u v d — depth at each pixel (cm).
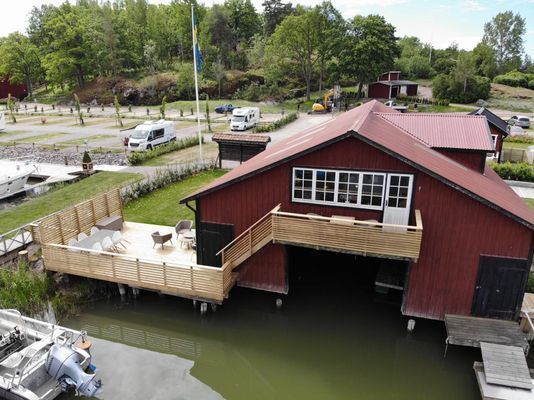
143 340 1556
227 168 3362
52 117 6606
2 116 5219
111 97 8262
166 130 4250
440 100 7362
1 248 1836
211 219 1639
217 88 8250
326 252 2053
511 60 11975
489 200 1266
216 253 1673
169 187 2908
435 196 1334
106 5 9056
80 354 1240
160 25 9694
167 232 2036
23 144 4369
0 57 9219
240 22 10494
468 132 1759
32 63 9425
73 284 1719
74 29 8600
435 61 10431
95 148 4141
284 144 2088
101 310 1647
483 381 1150
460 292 1386
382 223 1370
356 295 1703
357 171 1404
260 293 1667
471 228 1320
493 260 1327
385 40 7388
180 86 8044
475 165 1714
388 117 1919
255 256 1580
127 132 5038
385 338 1483
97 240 1806
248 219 1587
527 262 1298
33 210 2406
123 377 1323
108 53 8919
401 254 1320
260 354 1455
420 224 1300
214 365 1416
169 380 1319
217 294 1497
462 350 1383
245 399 1251
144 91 8219
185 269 1509
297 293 1712
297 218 1453
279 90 8056
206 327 1584
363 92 8200
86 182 2945
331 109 6838
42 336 1314
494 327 1329
